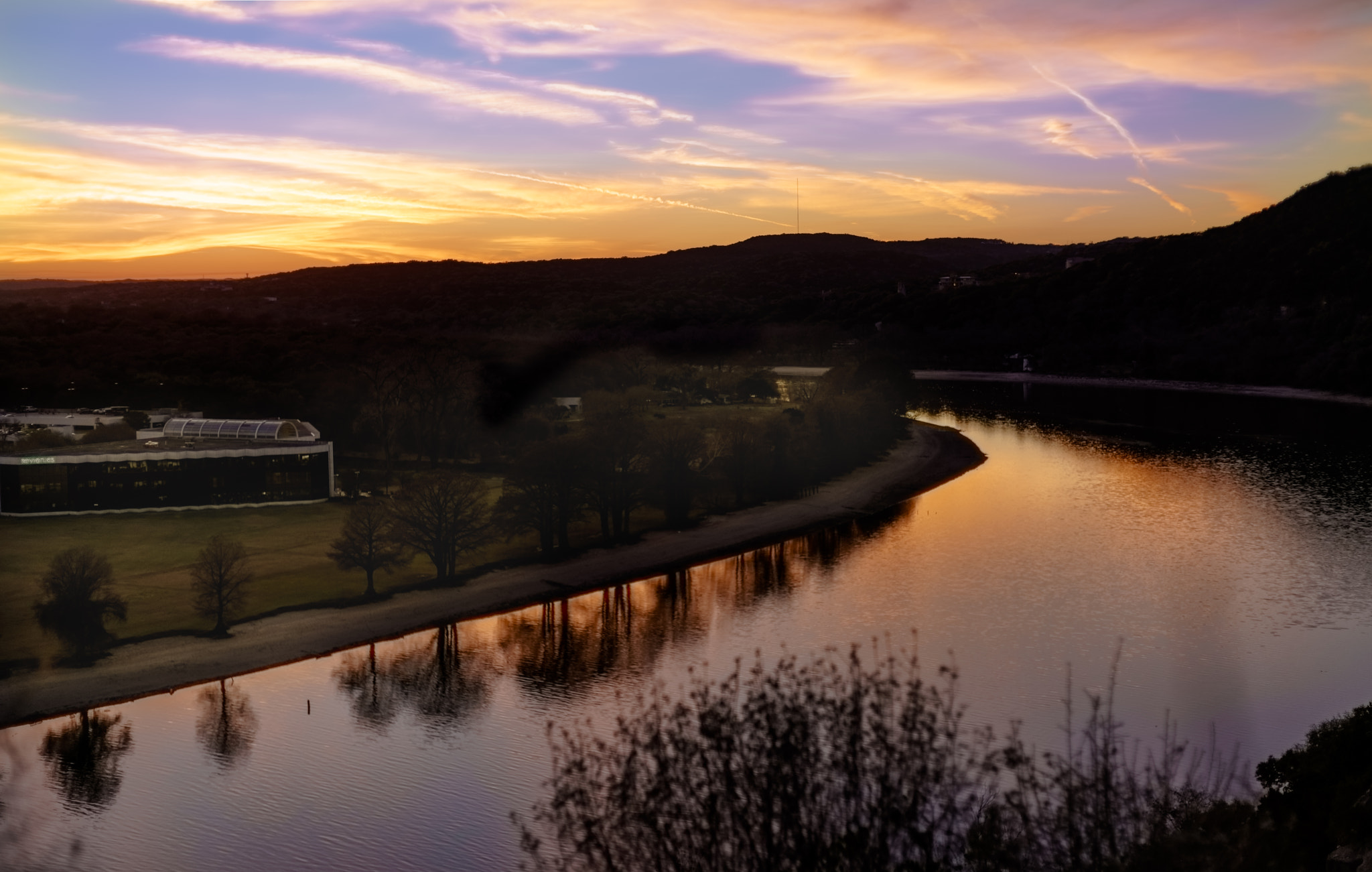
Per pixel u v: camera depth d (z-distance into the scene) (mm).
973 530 142875
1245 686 83375
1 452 157000
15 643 93812
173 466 145125
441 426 192625
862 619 103125
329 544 127812
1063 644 94062
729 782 31812
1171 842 35031
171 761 73500
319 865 60125
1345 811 42656
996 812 33844
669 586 116438
